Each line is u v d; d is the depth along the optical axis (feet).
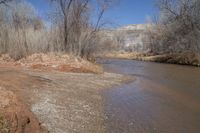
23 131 18.94
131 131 23.25
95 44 88.84
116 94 38.50
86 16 83.15
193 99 36.81
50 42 71.20
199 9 108.58
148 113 29.09
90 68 60.70
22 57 66.08
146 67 92.79
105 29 89.97
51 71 54.60
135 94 39.24
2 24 75.77
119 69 82.07
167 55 134.31
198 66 98.17
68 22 78.43
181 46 119.14
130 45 273.33
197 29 107.86
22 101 26.78
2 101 20.86
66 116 25.46
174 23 122.83
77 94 35.45
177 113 29.48
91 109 29.09
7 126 17.94
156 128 24.31
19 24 78.38
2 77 37.65
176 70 81.46
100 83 46.37
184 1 114.93
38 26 86.48
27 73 46.73
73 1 79.51
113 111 29.14
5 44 70.69
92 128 23.24
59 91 35.58
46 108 26.76
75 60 63.57
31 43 68.95
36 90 33.63
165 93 40.81
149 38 200.03
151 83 51.39
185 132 23.58
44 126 21.91
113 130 23.24
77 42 78.18
